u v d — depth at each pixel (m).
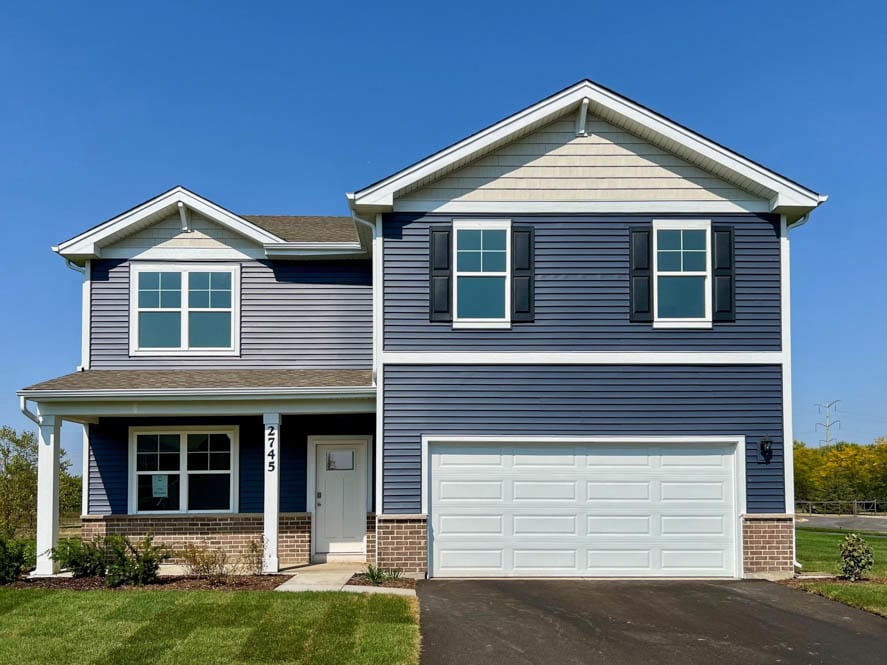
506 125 13.62
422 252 13.78
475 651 8.87
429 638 9.33
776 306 13.77
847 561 13.09
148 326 15.87
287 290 16.11
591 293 13.74
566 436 13.52
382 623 9.72
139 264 15.94
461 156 13.54
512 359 13.61
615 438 13.53
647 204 13.89
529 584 12.77
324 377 14.82
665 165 13.98
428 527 13.38
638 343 13.67
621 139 14.03
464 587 12.38
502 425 13.55
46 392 13.51
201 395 13.63
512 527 13.49
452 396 13.56
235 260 16.09
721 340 13.69
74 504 23.38
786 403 13.60
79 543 13.32
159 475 15.62
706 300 13.75
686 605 11.17
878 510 39.72
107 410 13.77
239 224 15.70
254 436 15.73
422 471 13.41
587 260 13.80
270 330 15.98
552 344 13.65
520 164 13.96
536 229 13.86
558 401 13.58
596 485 13.59
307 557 15.27
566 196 13.90
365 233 14.68
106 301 15.84
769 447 13.50
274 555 13.42
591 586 12.62
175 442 15.72
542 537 13.49
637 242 13.84
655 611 10.80
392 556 13.26
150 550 12.59
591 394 13.60
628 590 12.27
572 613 10.62
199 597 11.00
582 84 13.68
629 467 13.62
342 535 15.54
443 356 13.59
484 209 13.85
